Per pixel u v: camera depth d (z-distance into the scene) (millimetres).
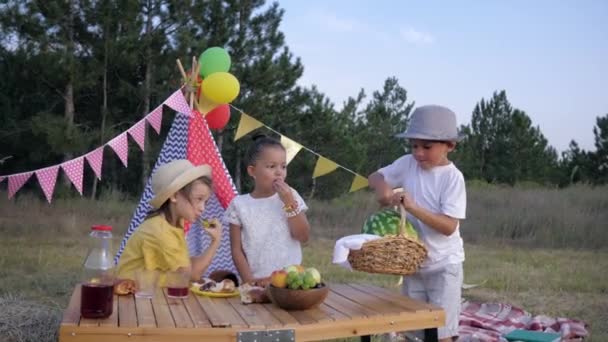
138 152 20344
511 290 8508
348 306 3348
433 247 4293
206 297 3508
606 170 29578
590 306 7598
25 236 13180
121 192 20234
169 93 18656
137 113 19859
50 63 17344
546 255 11914
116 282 3484
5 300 6320
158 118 6180
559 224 14336
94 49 18094
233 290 3600
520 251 12438
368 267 3807
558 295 8211
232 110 19016
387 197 4031
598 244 13398
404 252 3812
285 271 3273
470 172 30438
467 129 33250
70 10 17734
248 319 3008
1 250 10852
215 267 5562
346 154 20938
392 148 27828
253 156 4398
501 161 31312
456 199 4246
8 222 14453
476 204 16828
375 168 27141
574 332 6105
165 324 2873
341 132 20828
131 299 3383
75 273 8656
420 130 4254
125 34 18438
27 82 18625
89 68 18016
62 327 2783
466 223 15016
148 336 2830
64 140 17141
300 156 20562
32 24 17312
